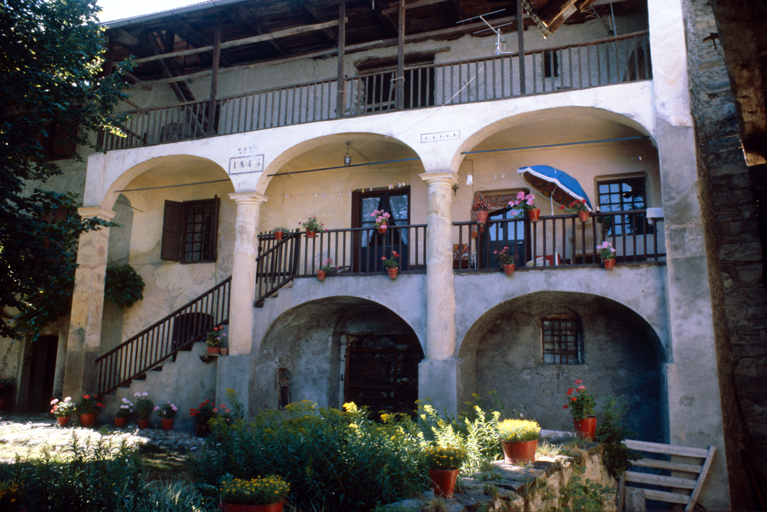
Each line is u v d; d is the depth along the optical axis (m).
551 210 11.62
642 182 11.41
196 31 13.80
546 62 12.42
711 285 8.77
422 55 13.41
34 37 8.14
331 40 14.21
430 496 4.68
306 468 5.18
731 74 5.43
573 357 11.10
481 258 11.02
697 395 8.38
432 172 10.49
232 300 11.54
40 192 8.30
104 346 14.84
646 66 9.83
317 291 11.27
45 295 13.64
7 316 14.98
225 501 4.37
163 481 7.47
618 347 10.67
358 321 12.98
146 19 12.39
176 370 11.95
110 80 10.04
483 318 10.45
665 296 9.08
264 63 13.41
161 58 13.14
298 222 13.87
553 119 10.54
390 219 13.26
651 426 10.11
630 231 11.34
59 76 8.56
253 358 11.34
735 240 9.87
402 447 5.61
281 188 14.15
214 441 6.34
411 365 12.51
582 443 7.47
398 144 11.89
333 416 6.46
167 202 14.47
